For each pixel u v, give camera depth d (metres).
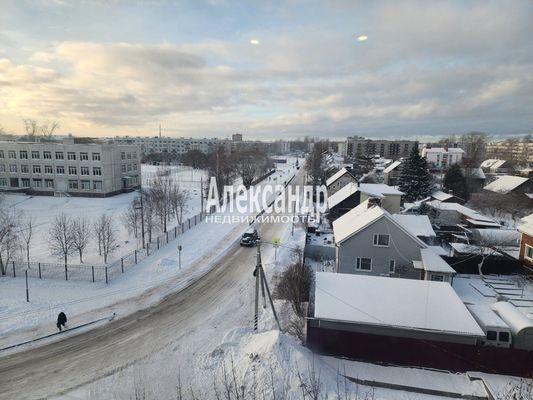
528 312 21.19
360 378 15.46
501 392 14.23
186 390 13.71
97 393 14.24
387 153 188.12
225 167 79.56
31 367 16.41
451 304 17.89
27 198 59.25
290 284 23.00
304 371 14.33
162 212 41.41
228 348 16.50
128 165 68.75
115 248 32.53
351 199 43.62
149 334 19.36
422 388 14.84
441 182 69.12
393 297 18.44
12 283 25.30
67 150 61.66
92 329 19.88
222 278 27.41
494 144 196.25
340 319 17.03
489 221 39.97
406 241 25.12
